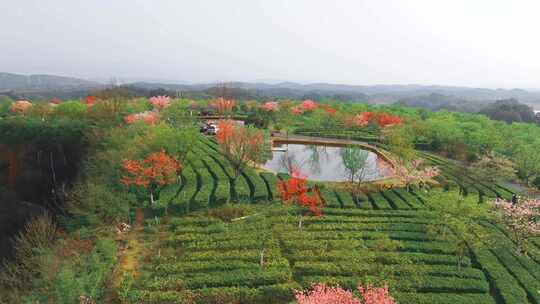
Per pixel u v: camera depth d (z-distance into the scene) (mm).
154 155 42438
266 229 35844
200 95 165125
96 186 39281
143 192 44344
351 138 81812
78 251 31578
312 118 90938
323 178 57281
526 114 143875
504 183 56781
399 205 42312
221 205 42219
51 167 65500
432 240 34219
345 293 20562
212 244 32656
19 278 30672
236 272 28500
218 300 25969
